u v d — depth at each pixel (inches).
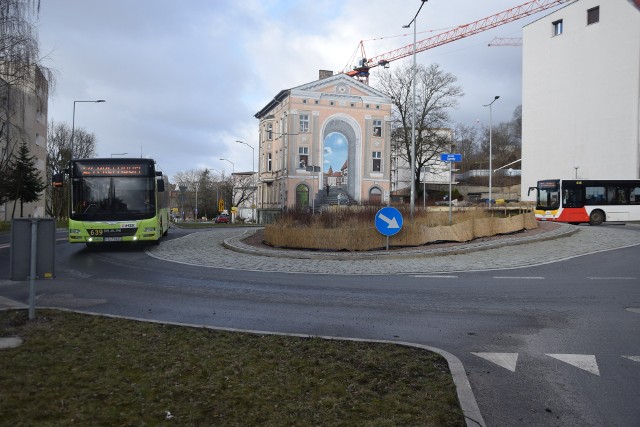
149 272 537.6
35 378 186.4
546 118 2160.4
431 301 378.6
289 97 2342.5
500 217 933.2
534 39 2212.1
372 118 2428.6
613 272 520.4
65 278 488.4
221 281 477.4
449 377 202.5
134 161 720.3
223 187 3892.7
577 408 183.8
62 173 721.0
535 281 470.0
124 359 215.3
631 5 1843.0
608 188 1244.5
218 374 199.8
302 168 2346.2
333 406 171.6
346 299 387.2
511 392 199.0
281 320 316.5
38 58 980.6
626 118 1859.0
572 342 267.3
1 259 634.2
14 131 1078.4
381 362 220.8
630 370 224.1
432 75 2038.6
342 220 836.0
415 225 745.0
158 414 159.9
